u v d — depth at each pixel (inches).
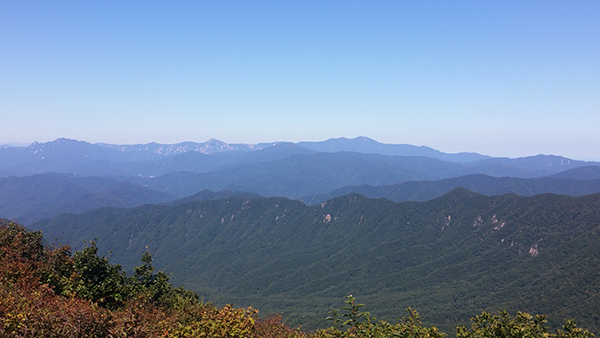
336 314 418.9
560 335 363.6
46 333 340.5
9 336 334.3
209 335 396.8
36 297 442.3
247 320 446.0
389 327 415.5
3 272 549.0
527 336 362.3
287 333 574.2
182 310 617.0
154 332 412.8
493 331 386.0
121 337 370.0
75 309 387.9
